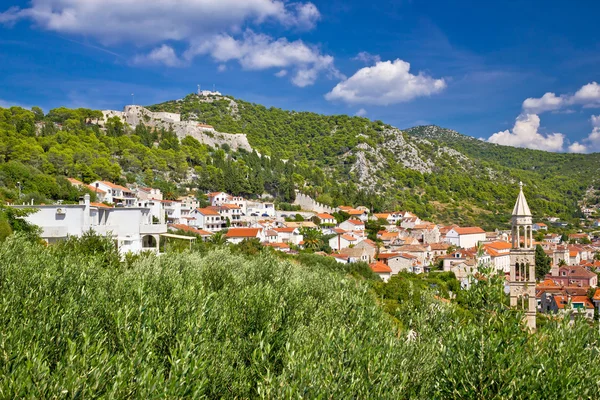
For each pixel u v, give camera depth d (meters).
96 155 142.75
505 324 16.64
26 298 17.14
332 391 12.41
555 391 12.85
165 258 31.14
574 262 142.25
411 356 15.80
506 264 124.94
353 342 14.81
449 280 90.88
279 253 70.31
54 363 13.69
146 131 191.50
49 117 188.00
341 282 25.36
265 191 188.38
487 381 13.44
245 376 14.93
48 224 46.72
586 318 17.09
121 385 11.38
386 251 126.44
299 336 17.36
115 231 52.19
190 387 12.10
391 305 38.38
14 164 93.50
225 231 122.94
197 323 15.48
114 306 17.84
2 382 10.75
